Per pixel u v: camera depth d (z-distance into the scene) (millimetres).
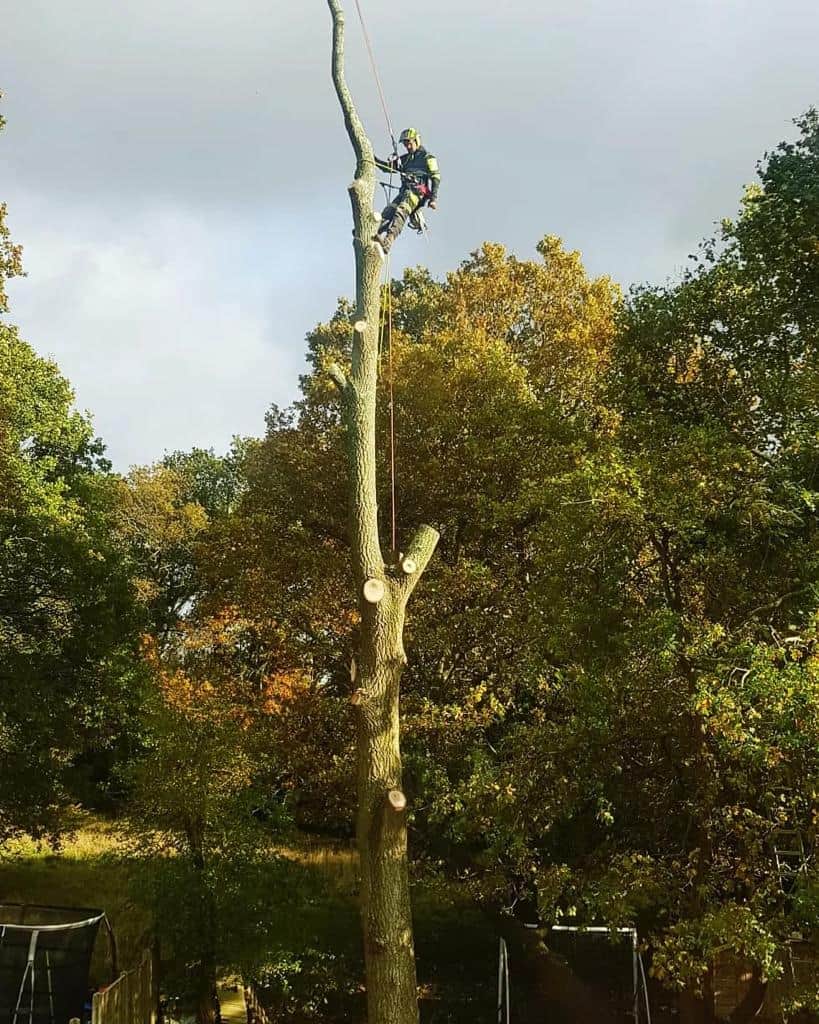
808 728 7840
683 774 10359
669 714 10000
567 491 10906
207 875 14242
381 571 7848
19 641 18469
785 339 13188
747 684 8289
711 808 9594
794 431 11000
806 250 12875
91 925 12617
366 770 7531
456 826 11039
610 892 9180
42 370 27219
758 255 13648
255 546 18688
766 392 12180
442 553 18156
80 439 29500
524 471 16328
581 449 12320
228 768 15266
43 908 13781
